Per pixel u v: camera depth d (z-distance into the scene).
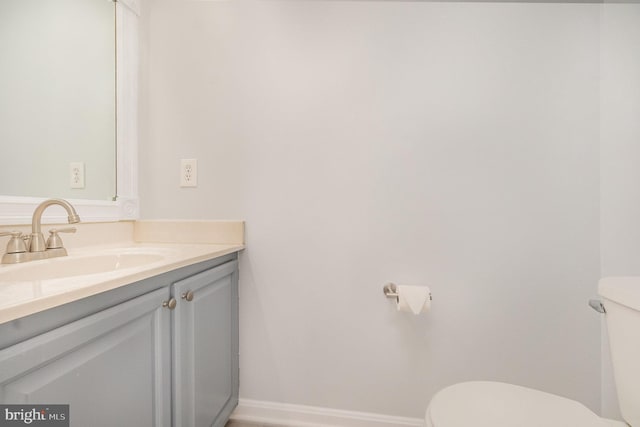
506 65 1.17
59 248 0.94
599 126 1.11
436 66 1.20
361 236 1.26
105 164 1.24
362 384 1.26
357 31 1.25
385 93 1.23
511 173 1.17
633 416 0.77
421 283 1.22
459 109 1.19
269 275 1.32
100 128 1.22
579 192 1.13
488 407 0.77
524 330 1.17
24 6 0.96
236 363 1.31
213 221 1.33
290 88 1.30
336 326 1.28
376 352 1.25
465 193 1.19
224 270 1.18
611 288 0.82
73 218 0.91
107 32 1.25
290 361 1.31
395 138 1.23
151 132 1.38
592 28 1.12
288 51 1.29
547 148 1.15
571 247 1.14
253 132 1.33
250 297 1.33
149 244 1.32
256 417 1.32
